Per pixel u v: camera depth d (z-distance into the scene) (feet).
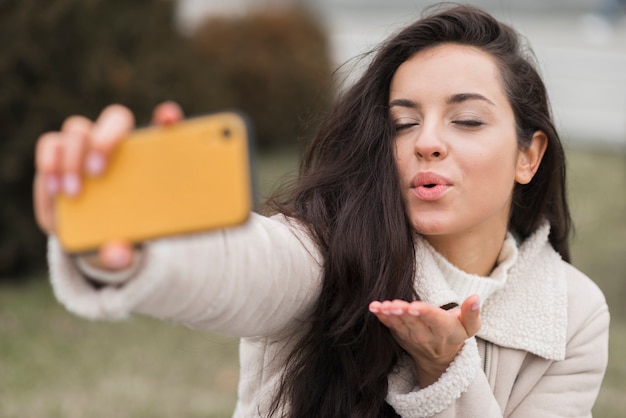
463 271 6.16
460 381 5.54
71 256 3.93
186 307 4.31
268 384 6.19
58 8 18.93
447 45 6.01
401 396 5.70
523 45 6.63
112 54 19.86
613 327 18.03
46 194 3.86
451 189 5.70
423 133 5.74
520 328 6.30
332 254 5.70
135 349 16.78
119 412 13.98
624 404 14.33
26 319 17.92
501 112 5.91
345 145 6.20
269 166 29.22
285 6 34.24
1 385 14.75
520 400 6.39
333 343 5.79
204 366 16.15
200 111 22.99
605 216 25.40
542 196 6.74
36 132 19.12
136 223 3.79
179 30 22.81
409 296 5.75
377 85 6.07
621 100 38.70
